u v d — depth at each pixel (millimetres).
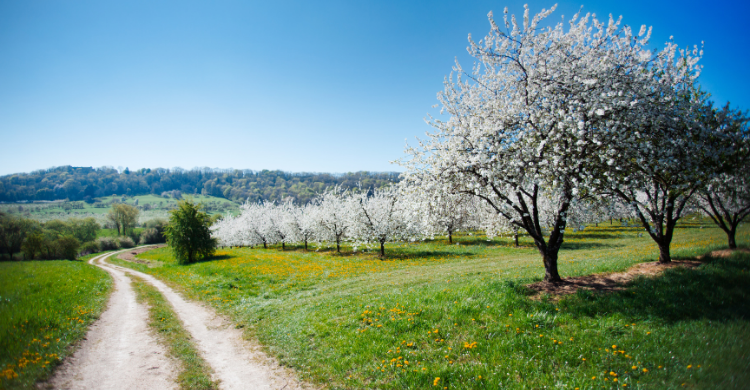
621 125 9836
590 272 13195
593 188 9727
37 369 6973
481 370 6375
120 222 89188
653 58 11016
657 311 8117
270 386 6984
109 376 7430
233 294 17719
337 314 11023
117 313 13312
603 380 5555
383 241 35250
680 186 10805
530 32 11180
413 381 6328
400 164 13492
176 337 10414
